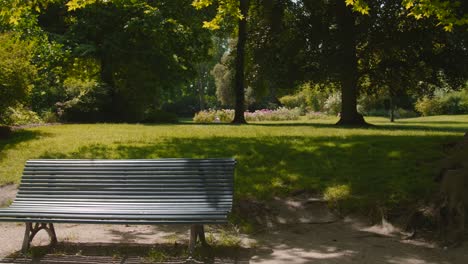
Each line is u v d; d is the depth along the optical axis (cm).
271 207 789
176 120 2783
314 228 729
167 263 582
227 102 6347
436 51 2255
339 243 661
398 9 2031
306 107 5066
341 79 2297
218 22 1285
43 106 2388
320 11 2200
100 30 2661
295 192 830
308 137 1378
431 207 717
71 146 1231
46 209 618
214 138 1384
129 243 664
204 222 568
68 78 2803
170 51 2758
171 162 653
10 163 1073
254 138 1373
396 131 1652
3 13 1208
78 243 662
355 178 868
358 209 765
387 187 812
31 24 2406
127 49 2639
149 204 627
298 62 2300
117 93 2733
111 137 1422
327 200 794
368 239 679
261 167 974
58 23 2867
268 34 2375
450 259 597
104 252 625
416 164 930
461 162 788
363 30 2081
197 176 641
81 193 652
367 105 4781
